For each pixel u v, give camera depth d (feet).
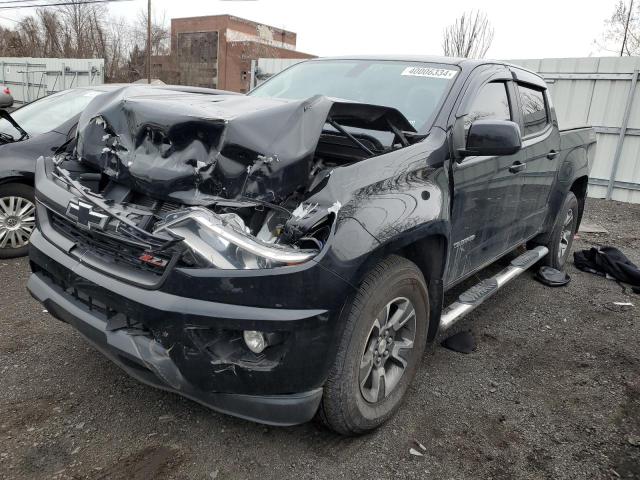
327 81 12.39
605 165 36.52
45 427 8.60
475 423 9.53
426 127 10.01
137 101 8.41
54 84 68.13
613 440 9.27
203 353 7.03
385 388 8.91
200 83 170.19
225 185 7.45
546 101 15.47
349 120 9.14
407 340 9.25
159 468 7.84
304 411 7.32
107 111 8.73
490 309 15.07
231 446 8.42
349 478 7.93
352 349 7.66
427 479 8.04
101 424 8.77
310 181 8.17
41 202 9.23
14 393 9.48
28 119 18.66
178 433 8.65
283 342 6.97
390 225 7.80
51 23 140.56
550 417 9.88
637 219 30.53
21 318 12.50
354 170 7.88
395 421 9.40
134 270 7.56
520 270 14.48
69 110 18.43
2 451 7.98
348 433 8.45
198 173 7.47
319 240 7.24
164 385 7.59
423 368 11.40
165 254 7.23
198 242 6.88
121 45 153.48
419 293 9.05
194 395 7.38
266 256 6.75
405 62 12.22
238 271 6.77
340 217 7.23
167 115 7.79
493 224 12.20
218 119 7.48
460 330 13.53
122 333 7.47
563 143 16.17
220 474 7.80
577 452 8.90
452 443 8.93
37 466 7.73
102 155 8.74
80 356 10.85
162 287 7.09
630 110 35.06
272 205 7.40
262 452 8.33
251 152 7.45
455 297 14.96
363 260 7.32
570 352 12.66
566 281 17.37
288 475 7.88
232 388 7.14
